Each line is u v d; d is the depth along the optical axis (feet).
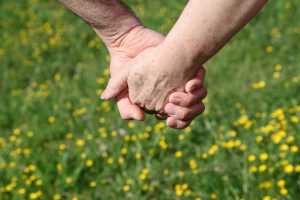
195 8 3.99
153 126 13.39
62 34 20.70
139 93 4.76
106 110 14.60
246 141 12.08
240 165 11.42
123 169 12.12
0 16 23.58
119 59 5.19
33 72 18.42
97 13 4.98
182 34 4.11
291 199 10.12
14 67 18.92
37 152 13.24
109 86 4.97
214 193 10.77
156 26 19.88
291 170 10.41
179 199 10.92
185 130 12.74
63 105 15.30
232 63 16.24
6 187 11.87
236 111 13.60
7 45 20.53
